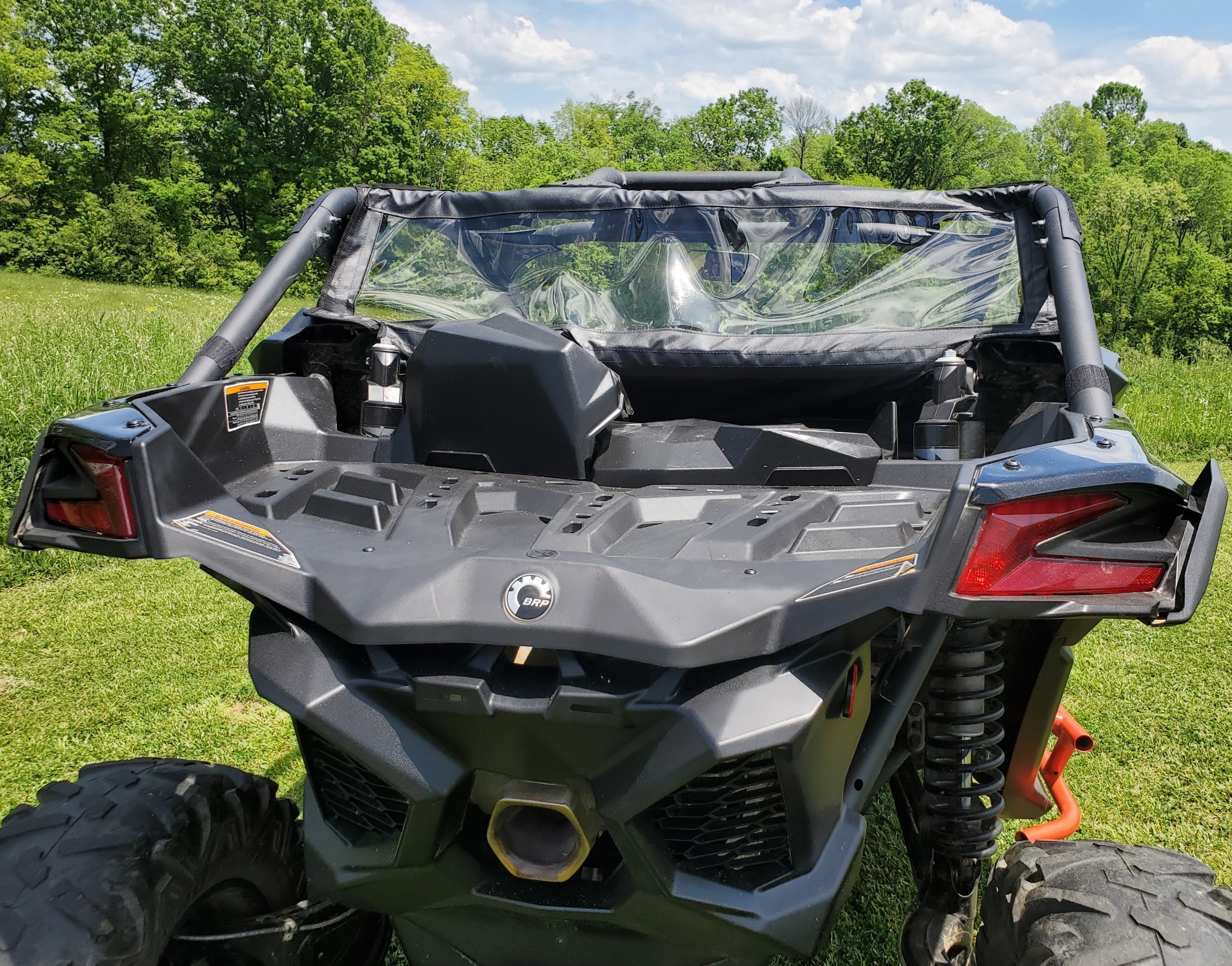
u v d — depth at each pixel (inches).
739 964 66.7
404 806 63.7
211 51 2101.4
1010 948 65.2
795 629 56.2
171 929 65.4
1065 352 81.7
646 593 56.2
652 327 108.0
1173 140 4311.0
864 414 105.2
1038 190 97.3
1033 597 57.7
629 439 84.0
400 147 2204.7
